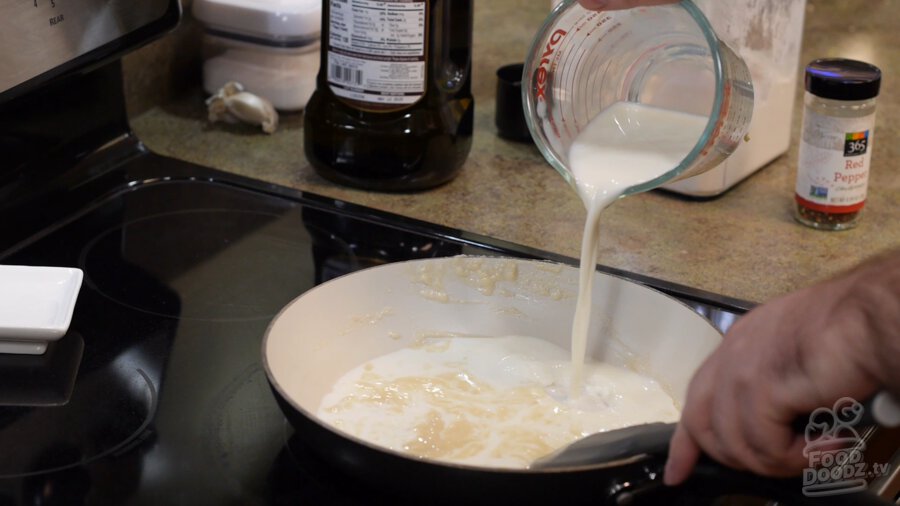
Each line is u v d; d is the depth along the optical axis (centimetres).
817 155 97
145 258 88
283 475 64
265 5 112
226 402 71
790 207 104
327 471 64
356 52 97
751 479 56
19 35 82
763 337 55
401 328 82
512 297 83
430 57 98
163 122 116
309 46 116
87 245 90
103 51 90
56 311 75
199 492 62
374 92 98
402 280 81
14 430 67
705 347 74
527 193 105
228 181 101
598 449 59
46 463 64
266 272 87
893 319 51
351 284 78
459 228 97
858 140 96
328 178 105
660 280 86
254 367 75
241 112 114
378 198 103
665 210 103
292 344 73
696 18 70
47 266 86
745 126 78
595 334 81
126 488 62
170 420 69
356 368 79
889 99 132
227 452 66
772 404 54
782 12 103
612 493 56
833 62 99
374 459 56
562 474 54
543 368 80
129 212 96
